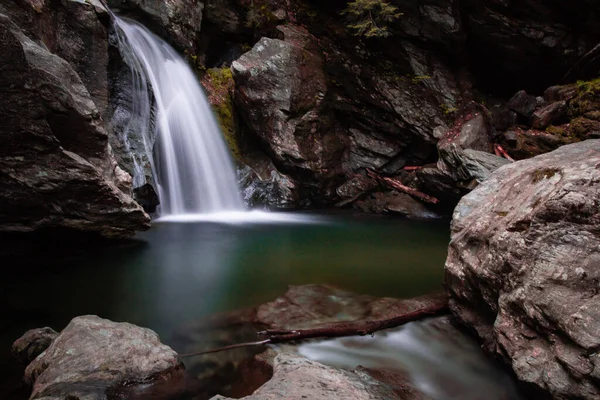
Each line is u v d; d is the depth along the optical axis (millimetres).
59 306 4574
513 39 12625
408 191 12664
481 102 13883
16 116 4969
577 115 11172
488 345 3564
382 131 13648
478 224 3826
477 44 13484
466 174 10750
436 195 12195
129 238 7902
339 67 13500
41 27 6508
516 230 3150
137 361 3066
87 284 5332
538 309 2674
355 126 13820
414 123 13133
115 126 8422
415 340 3893
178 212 10422
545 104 12062
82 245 6902
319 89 12836
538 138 11109
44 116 5184
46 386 2717
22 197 5316
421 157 13586
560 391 2408
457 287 4027
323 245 8117
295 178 12609
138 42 10414
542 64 12930
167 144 10172
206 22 13258
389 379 3186
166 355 3207
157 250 7152
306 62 12805
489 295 3490
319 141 12805
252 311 4508
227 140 12094
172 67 11352
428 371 3359
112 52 8469
